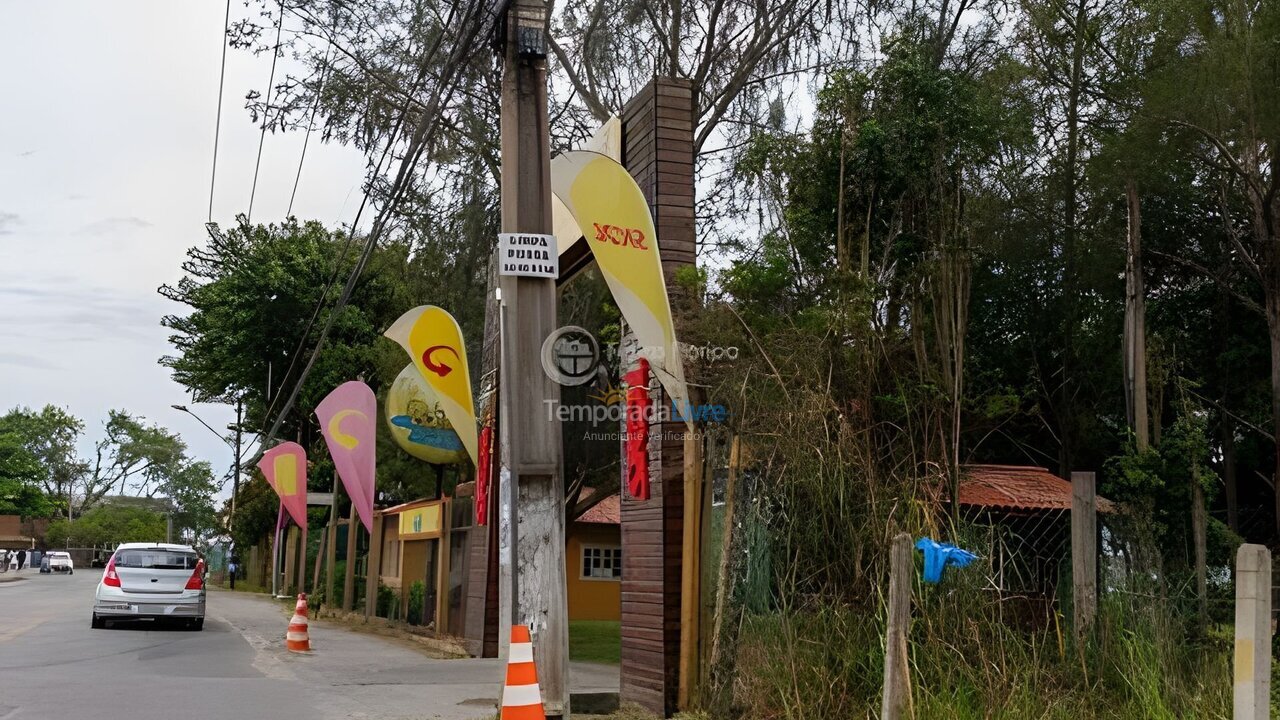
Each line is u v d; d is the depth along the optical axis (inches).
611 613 1051.9
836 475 336.2
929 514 330.3
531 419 315.0
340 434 773.9
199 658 571.2
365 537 1042.7
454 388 557.9
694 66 769.6
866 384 378.6
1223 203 549.3
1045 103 641.6
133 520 4005.9
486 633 601.0
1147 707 289.3
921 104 522.0
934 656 306.7
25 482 3538.4
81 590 1443.2
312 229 1406.3
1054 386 646.5
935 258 463.5
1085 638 324.5
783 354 364.5
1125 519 376.8
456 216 784.3
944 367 416.5
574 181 358.0
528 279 322.0
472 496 656.4
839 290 418.3
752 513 343.3
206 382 1486.2
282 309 1336.1
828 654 320.5
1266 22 477.4
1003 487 478.6
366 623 890.7
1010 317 653.3
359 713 385.1
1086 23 615.8
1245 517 668.7
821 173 522.3
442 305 807.7
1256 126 485.4
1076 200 643.5
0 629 722.2
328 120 774.5
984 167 584.4
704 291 402.6
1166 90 493.7
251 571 2103.8
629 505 414.6
